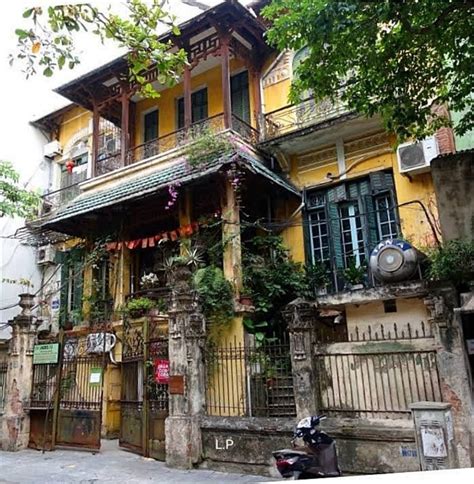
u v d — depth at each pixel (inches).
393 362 280.8
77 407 416.5
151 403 365.4
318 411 286.4
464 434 234.5
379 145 487.2
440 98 320.2
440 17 265.7
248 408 343.0
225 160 432.1
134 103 661.3
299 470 212.1
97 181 589.0
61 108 749.9
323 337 402.3
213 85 605.3
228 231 454.0
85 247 591.5
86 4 221.8
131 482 288.5
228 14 505.7
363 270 457.1
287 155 532.7
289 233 523.8
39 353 445.7
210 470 311.1
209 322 414.0
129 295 526.6
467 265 279.1
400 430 254.8
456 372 244.1
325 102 503.2
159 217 531.5
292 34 289.4
